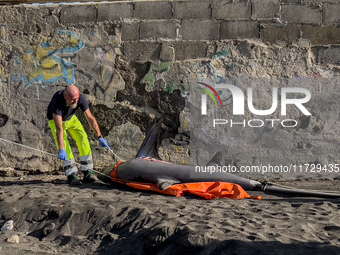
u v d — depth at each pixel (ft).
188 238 11.43
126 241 12.80
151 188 18.98
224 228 12.24
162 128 24.59
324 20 23.66
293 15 23.76
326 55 23.81
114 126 24.77
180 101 24.40
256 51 24.00
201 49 24.18
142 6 24.34
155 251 12.01
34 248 12.78
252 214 14.12
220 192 17.99
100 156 24.86
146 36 24.39
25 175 24.95
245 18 23.95
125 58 24.56
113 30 24.56
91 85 24.70
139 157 21.95
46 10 24.70
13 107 25.02
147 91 24.56
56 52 24.71
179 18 24.20
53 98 20.24
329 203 15.74
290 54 23.91
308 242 11.12
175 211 14.66
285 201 16.80
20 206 16.24
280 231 12.01
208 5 24.04
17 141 25.02
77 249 12.89
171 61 24.32
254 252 10.59
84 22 24.61
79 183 20.80
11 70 24.93
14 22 24.80
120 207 15.34
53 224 14.64
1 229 14.94
